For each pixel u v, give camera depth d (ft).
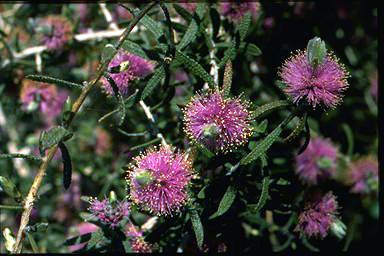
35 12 1.59
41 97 1.41
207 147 0.87
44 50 1.41
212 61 1.01
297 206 1.02
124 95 0.98
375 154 1.49
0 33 1.40
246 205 0.98
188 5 1.09
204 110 0.85
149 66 0.98
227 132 0.85
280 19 1.44
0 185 0.85
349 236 1.23
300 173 1.21
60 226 1.44
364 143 1.57
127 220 0.96
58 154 1.50
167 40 0.92
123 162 1.39
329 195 1.04
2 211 1.40
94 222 0.94
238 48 0.97
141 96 0.90
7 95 1.55
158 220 1.01
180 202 0.87
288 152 1.18
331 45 1.56
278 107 0.87
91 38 1.39
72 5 1.56
